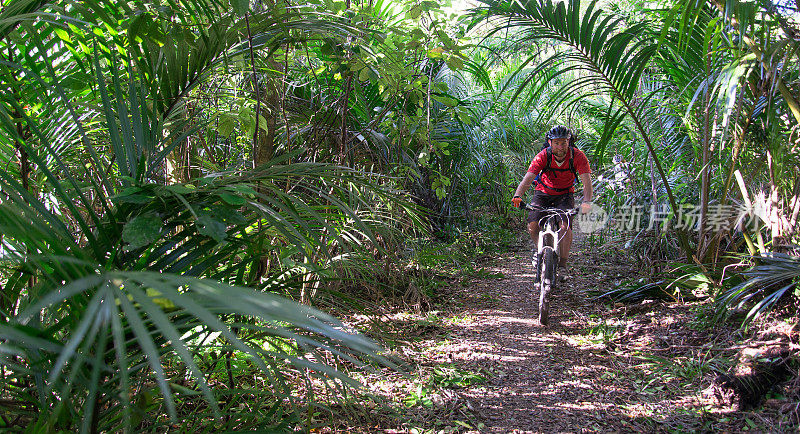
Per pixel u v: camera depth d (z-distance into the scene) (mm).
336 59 3473
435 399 3148
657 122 5871
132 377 1710
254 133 2693
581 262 7027
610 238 7152
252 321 1875
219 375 2654
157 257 1552
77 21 1631
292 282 1902
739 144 4387
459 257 6793
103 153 2646
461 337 4301
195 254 1610
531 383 3479
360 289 4418
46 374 1411
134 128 1729
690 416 3023
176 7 1965
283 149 4359
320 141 3783
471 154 8195
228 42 2326
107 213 1533
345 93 3719
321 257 2904
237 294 823
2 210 1087
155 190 1506
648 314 4680
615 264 6676
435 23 3473
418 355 3787
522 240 9297
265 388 2725
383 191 2260
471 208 9586
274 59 3039
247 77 3463
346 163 3855
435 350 3969
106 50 1799
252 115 2947
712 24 3170
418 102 4137
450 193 8250
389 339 2566
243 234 1679
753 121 4453
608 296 5285
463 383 3414
